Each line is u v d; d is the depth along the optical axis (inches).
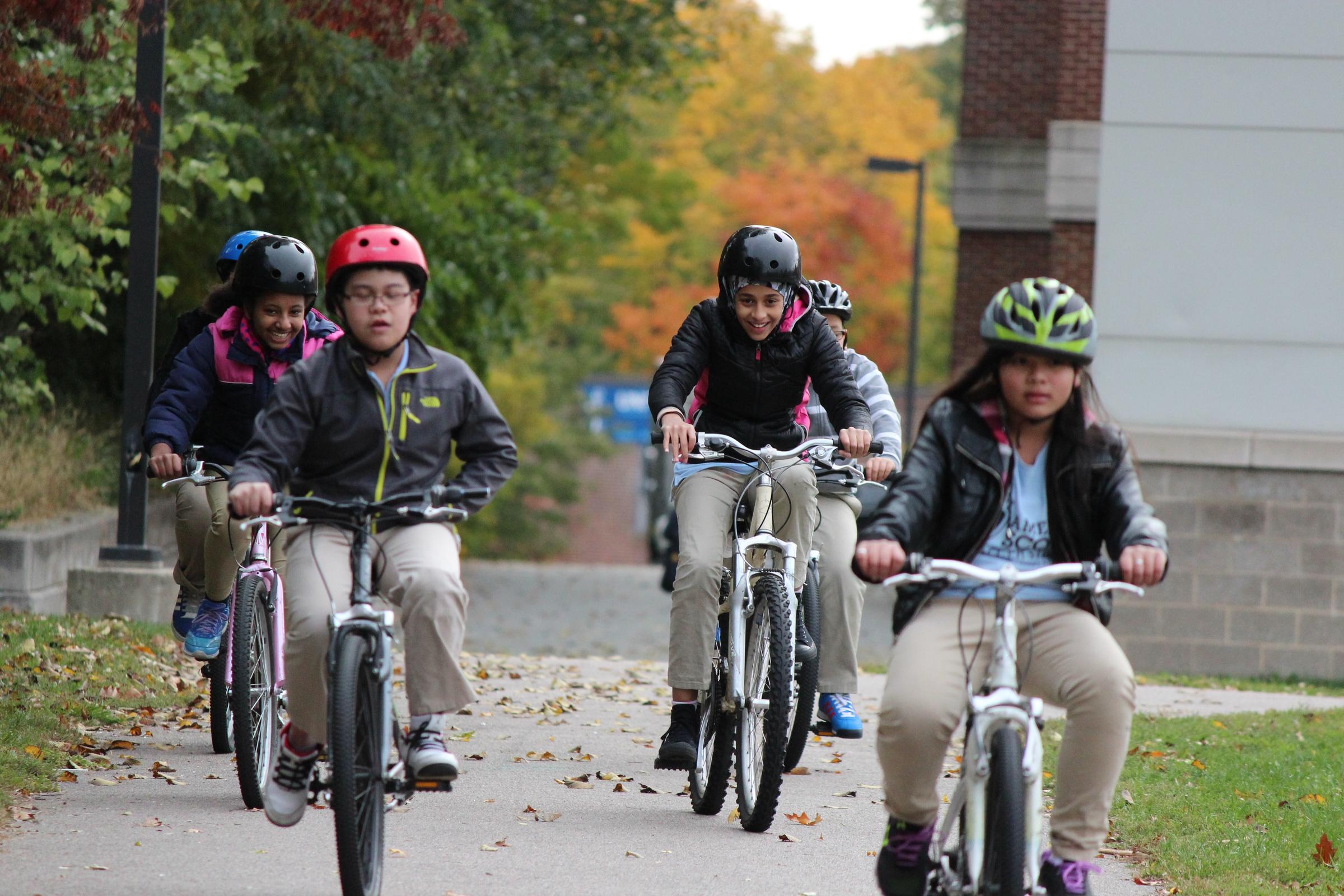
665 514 4901.6
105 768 861.2
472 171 2527.1
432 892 658.2
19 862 670.5
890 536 531.2
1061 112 2503.7
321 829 749.3
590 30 3095.5
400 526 620.7
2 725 912.9
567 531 7185.0
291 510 599.8
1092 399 557.0
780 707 756.6
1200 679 1668.3
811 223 5787.4
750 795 783.1
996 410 548.7
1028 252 2856.8
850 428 813.2
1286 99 1828.2
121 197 1501.0
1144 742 1111.6
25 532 1567.4
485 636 2496.3
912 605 560.1
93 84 1401.3
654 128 6269.7
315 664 595.5
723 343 837.2
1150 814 843.4
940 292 6510.8
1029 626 545.3
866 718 1207.6
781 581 781.3
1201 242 1845.5
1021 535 551.8
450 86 2429.9
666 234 5812.0
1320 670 1831.9
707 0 3373.5
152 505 2003.0
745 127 6673.2
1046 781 922.1
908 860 554.9
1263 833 809.5
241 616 770.2
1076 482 542.0
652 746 1035.9
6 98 1108.5
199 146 1957.4
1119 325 1859.0
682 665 807.1
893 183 6481.3
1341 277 1827.0
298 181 2162.9
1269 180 1834.4
